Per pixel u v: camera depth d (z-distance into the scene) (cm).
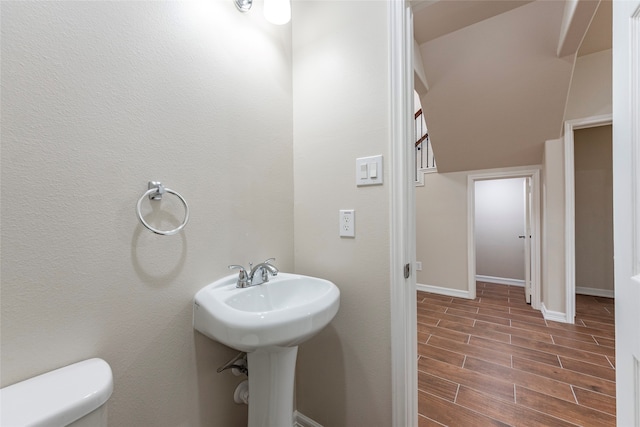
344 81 117
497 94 248
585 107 249
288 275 115
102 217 71
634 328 60
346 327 116
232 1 107
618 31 65
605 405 152
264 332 73
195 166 93
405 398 104
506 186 436
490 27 200
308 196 128
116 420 74
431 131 310
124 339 76
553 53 205
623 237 64
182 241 89
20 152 59
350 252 115
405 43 104
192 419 93
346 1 116
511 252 432
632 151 60
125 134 76
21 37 59
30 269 60
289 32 133
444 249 374
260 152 117
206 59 97
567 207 260
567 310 265
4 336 57
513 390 166
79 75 67
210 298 87
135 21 78
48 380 59
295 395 132
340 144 118
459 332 252
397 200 103
